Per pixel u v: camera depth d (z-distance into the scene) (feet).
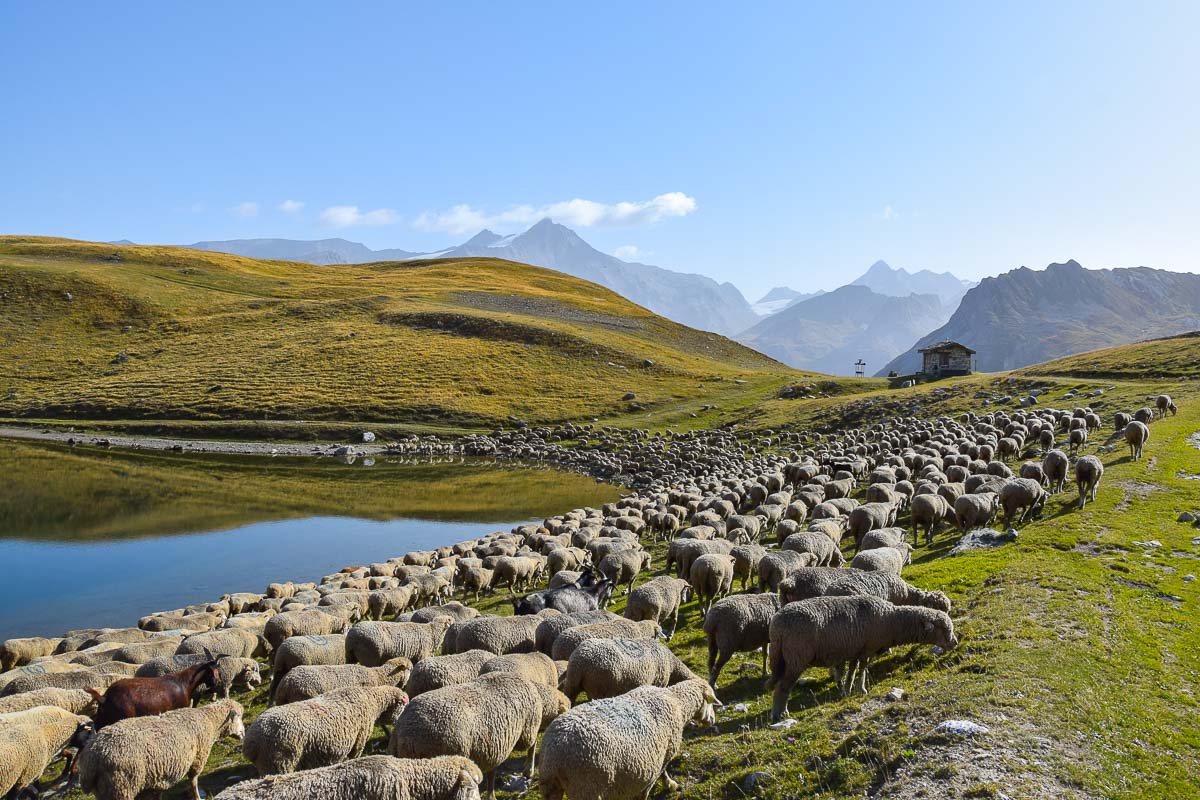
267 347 464.24
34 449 304.71
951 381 331.57
